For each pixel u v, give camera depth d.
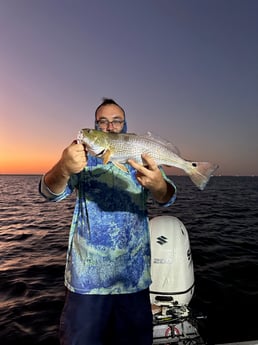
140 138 1.98
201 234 10.98
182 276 2.95
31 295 5.50
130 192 2.01
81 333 1.80
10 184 72.50
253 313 4.52
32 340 3.96
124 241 1.91
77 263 1.88
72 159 1.58
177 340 2.48
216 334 3.94
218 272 6.48
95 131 1.85
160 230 3.15
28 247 9.72
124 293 1.88
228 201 26.69
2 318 4.57
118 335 1.92
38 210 21.67
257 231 11.68
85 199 1.97
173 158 2.06
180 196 32.97
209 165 2.13
